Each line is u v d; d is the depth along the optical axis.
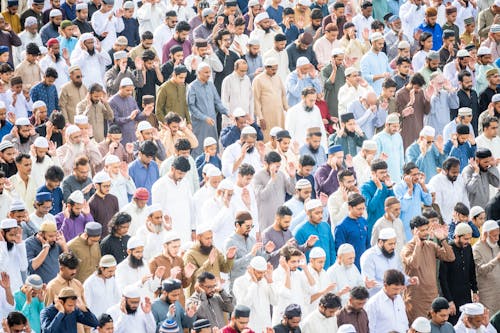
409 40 62.59
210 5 61.53
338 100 53.41
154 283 40.12
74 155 47.25
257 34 58.19
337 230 43.53
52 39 55.09
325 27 57.78
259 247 41.16
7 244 40.66
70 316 38.00
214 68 54.66
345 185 44.62
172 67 54.34
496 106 53.25
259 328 39.97
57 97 52.53
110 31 59.53
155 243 42.31
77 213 42.94
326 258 43.12
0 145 46.34
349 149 49.69
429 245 43.00
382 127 52.84
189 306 38.84
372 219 45.41
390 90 52.62
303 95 51.31
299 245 42.75
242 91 53.06
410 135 53.22
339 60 54.03
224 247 42.03
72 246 41.22
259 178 45.53
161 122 51.28
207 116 51.62
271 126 53.00
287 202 44.53
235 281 40.25
